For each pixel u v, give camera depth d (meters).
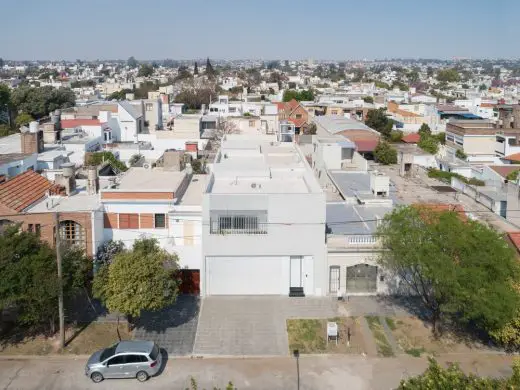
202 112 126.00
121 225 39.56
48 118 89.88
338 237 38.53
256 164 46.84
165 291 32.97
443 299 32.03
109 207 39.31
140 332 34.09
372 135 89.75
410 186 60.94
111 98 165.00
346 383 29.33
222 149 52.62
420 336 33.81
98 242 37.91
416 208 33.97
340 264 38.47
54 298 32.12
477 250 30.38
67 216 36.72
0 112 113.94
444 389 19.86
